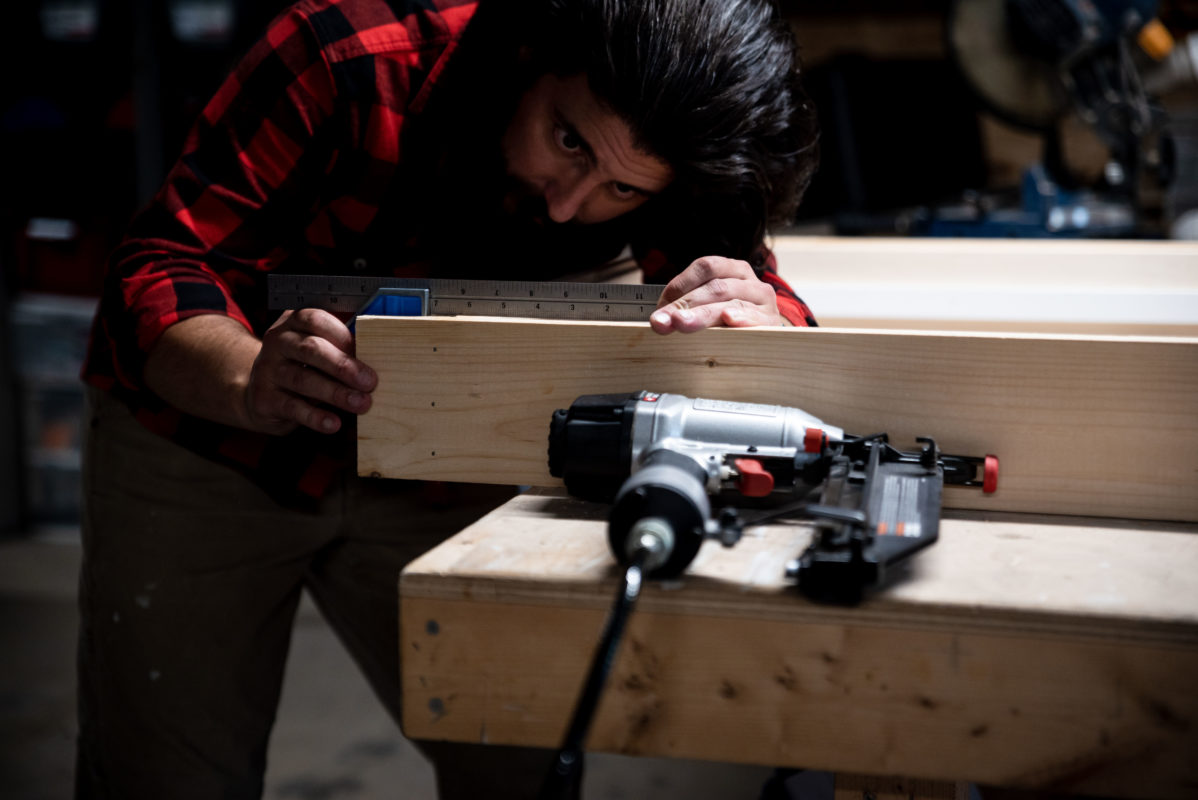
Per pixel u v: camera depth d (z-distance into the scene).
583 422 0.82
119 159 3.08
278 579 1.25
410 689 0.73
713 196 1.12
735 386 0.90
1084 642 0.64
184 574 1.19
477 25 1.07
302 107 1.05
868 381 0.88
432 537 1.30
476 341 0.92
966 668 0.65
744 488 0.77
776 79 1.03
